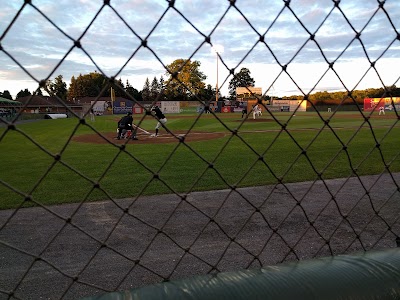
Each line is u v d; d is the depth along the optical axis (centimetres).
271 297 161
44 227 444
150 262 352
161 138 1479
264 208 518
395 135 1483
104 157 990
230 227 444
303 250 378
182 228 441
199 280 174
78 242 399
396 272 182
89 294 296
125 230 436
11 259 355
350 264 189
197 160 907
